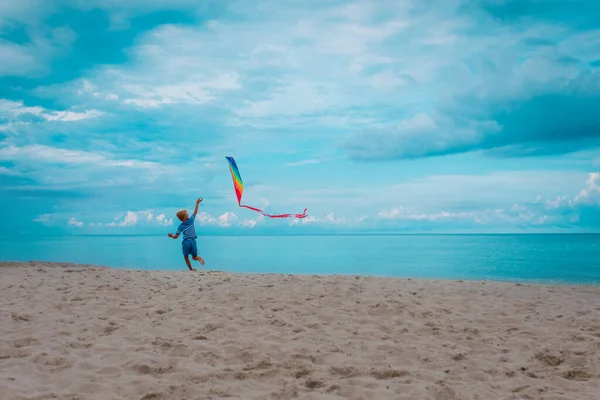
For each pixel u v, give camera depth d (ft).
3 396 11.23
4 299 22.39
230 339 16.58
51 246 120.16
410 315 20.56
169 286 26.11
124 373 13.30
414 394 11.93
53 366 13.69
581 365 14.37
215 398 11.68
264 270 49.49
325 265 55.62
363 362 14.55
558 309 22.03
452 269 47.62
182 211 37.04
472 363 14.60
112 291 24.34
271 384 12.75
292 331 17.79
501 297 24.93
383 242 165.48
